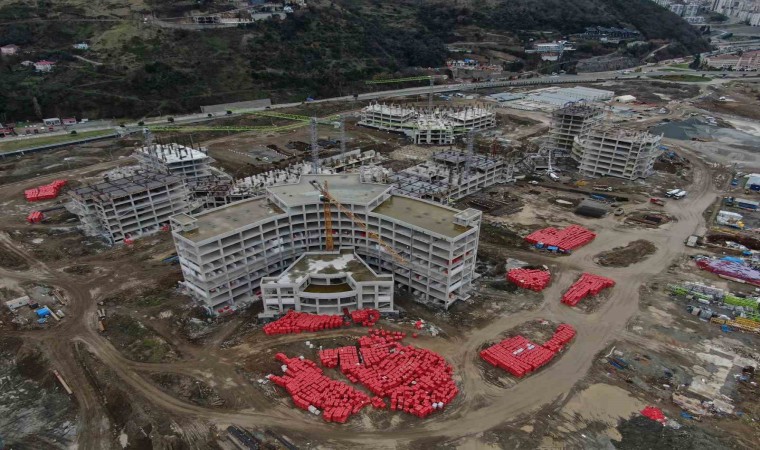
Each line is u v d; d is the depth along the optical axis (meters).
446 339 109.50
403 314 118.06
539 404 91.56
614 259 143.25
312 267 121.50
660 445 82.31
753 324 112.00
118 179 163.62
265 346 106.75
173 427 86.12
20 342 108.56
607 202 183.38
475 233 120.44
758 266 137.25
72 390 95.81
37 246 149.50
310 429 86.25
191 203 172.88
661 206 180.62
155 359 102.56
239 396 93.25
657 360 102.38
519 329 112.69
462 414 89.50
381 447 82.75
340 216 128.75
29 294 125.94
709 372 98.88
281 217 124.81
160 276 134.00
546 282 130.62
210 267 114.56
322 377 96.56
